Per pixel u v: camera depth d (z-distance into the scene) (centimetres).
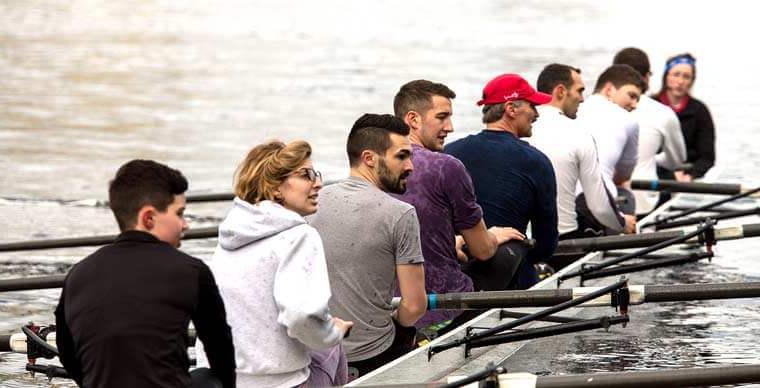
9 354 3195
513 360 2980
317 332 2044
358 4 17262
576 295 2712
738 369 2191
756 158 6112
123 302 1848
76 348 1883
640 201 4569
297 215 2098
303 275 2053
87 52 11762
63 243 3853
